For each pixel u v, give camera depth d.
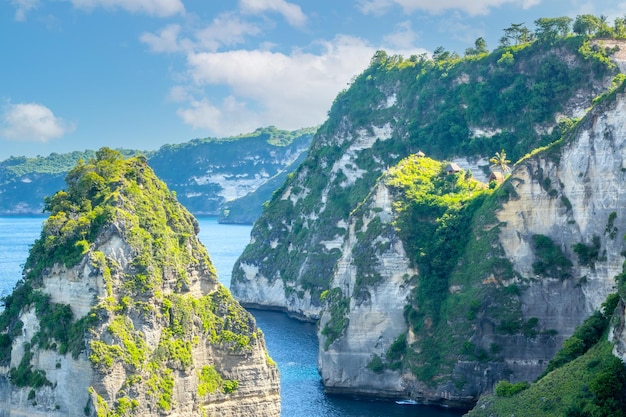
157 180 142.50
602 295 167.38
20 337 128.50
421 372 174.38
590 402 109.69
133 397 120.31
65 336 122.94
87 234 127.38
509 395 120.81
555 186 175.88
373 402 174.62
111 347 120.06
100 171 138.50
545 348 170.88
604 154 169.00
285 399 172.12
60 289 126.50
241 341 133.50
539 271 173.38
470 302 175.00
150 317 124.56
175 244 134.12
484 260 178.50
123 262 125.75
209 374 130.62
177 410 124.38
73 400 119.88
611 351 114.69
